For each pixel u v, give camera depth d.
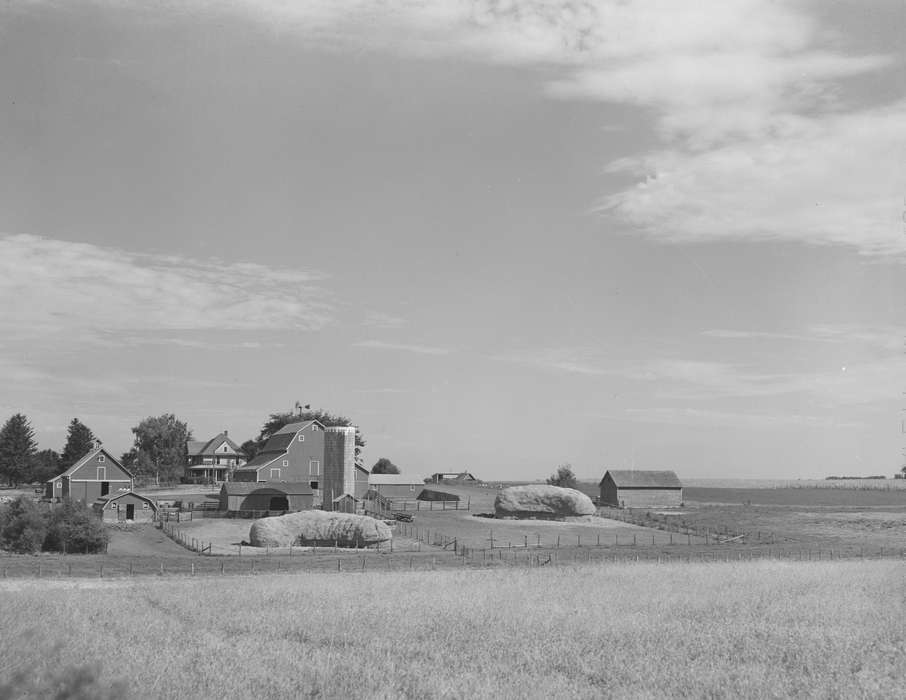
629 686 27.45
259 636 35.31
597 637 35.69
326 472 120.50
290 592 48.34
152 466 184.00
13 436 177.12
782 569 63.03
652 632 36.78
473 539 94.25
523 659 31.25
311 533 84.19
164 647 31.42
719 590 50.91
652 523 113.06
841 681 28.41
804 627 38.44
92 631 34.25
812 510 143.50
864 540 96.50
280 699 25.12
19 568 62.66
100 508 99.88
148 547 82.19
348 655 31.36
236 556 75.06
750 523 118.31
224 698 24.75
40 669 24.55
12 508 75.56
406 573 61.66
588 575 59.22
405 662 30.55
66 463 183.00
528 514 115.38
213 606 43.19
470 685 26.98
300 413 186.75
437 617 40.25
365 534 84.25
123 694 21.64
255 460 137.25
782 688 27.22
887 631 37.72
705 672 29.03
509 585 52.72
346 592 48.84
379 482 148.00
